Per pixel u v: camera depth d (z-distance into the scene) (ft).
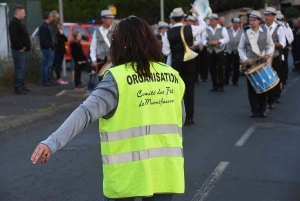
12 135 29.48
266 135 29.32
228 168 22.52
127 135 10.72
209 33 49.96
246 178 21.07
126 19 11.23
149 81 10.91
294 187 19.95
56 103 39.24
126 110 10.71
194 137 28.78
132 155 10.68
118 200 10.91
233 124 32.65
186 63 31.40
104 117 10.80
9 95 43.37
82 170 22.50
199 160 23.84
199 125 32.35
